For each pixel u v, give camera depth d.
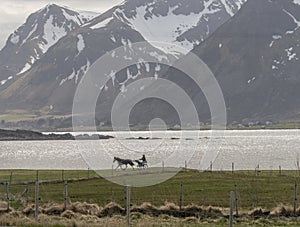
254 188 60.25
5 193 55.25
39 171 96.06
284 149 175.75
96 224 31.33
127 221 32.22
